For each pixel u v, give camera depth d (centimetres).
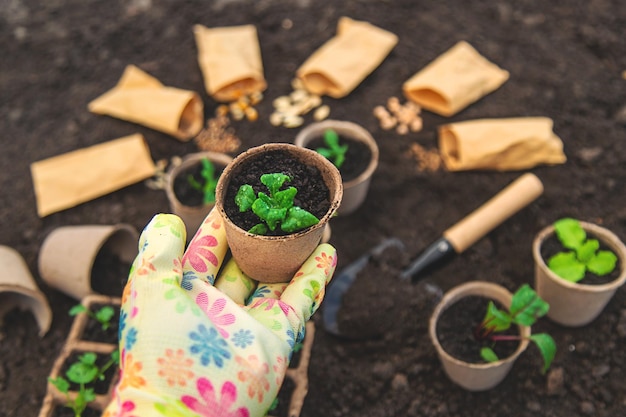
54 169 62
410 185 62
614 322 54
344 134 60
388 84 67
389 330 54
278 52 71
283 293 37
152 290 34
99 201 62
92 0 77
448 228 60
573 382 52
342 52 68
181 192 57
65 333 56
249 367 33
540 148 61
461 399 52
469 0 74
